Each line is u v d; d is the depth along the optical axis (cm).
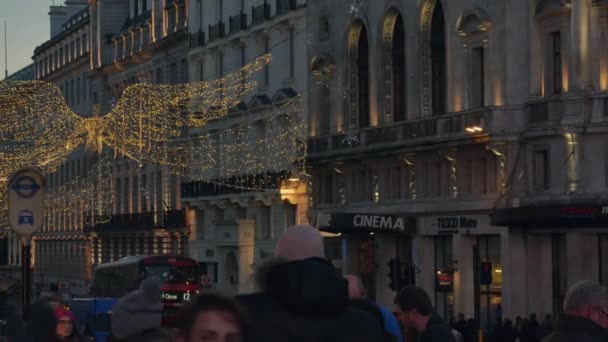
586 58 5656
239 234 8762
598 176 5659
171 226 10206
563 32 5769
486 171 6231
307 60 8019
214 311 786
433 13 6712
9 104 10212
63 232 13375
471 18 6284
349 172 7494
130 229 11150
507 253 6028
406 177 6906
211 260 9456
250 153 8844
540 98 5881
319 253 940
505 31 6075
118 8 12456
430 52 6731
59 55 14162
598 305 1266
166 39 10512
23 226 3086
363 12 7369
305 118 8025
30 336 1460
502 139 6016
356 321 898
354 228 6500
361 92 7512
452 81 6469
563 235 5794
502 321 6038
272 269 898
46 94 10356
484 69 6247
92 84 12825
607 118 5597
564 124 5691
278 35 8456
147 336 1003
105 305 3991
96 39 12612
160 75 10919
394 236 7025
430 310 1675
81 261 12788
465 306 6378
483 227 6219
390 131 6912
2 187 10225
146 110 10025
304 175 8025
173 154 10019
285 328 881
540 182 5912
